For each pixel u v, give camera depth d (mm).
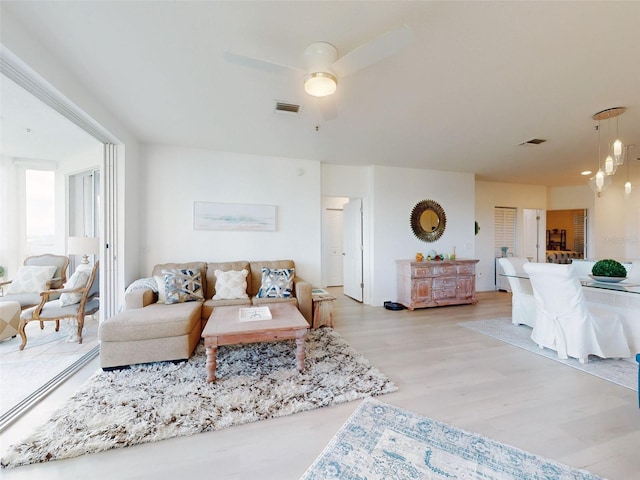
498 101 2631
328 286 7121
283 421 1822
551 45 1865
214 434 1702
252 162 4250
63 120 3174
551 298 2848
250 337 2336
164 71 2182
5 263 4504
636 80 2281
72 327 3141
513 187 6648
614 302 2912
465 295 5000
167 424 1746
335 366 2545
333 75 1822
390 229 5074
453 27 1704
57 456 1506
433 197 5328
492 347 3061
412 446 1588
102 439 1612
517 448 1576
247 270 3844
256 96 2545
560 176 5859
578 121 3080
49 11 1601
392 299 5094
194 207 3977
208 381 2256
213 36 1808
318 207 4578
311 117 2975
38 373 2395
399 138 3600
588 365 2619
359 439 1646
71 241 3576
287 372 2430
